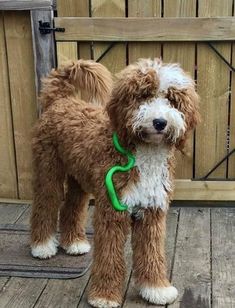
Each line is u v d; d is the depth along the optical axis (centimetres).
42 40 180
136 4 177
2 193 198
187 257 157
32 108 190
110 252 129
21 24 182
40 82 183
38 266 152
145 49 182
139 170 123
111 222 127
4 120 192
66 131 141
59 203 154
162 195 127
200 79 183
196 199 191
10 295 140
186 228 176
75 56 182
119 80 119
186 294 139
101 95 152
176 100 116
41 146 150
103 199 126
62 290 141
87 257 157
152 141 117
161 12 178
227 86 183
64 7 179
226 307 133
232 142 188
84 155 133
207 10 176
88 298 134
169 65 120
